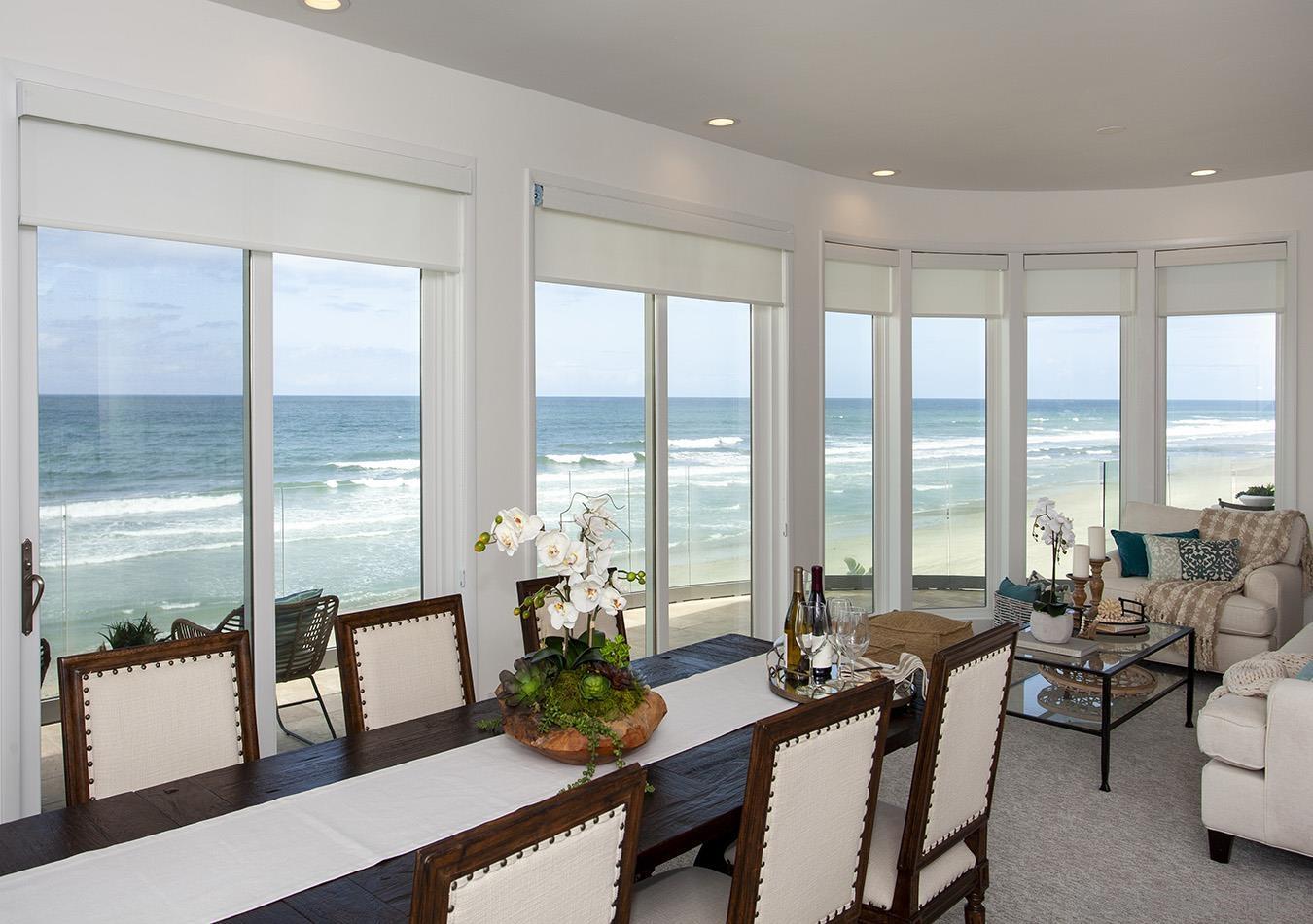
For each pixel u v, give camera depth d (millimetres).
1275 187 5879
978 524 6453
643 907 2051
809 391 5621
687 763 2162
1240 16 3312
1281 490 6039
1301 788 3021
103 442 3043
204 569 3287
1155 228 6156
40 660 2924
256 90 3217
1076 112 4434
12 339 2746
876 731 1922
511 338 4035
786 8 3221
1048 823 3559
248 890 1572
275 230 3301
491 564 3996
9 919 1478
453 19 3287
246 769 2119
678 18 3309
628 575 2232
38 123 2777
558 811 1302
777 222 5312
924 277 6227
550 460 4367
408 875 1623
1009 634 2375
